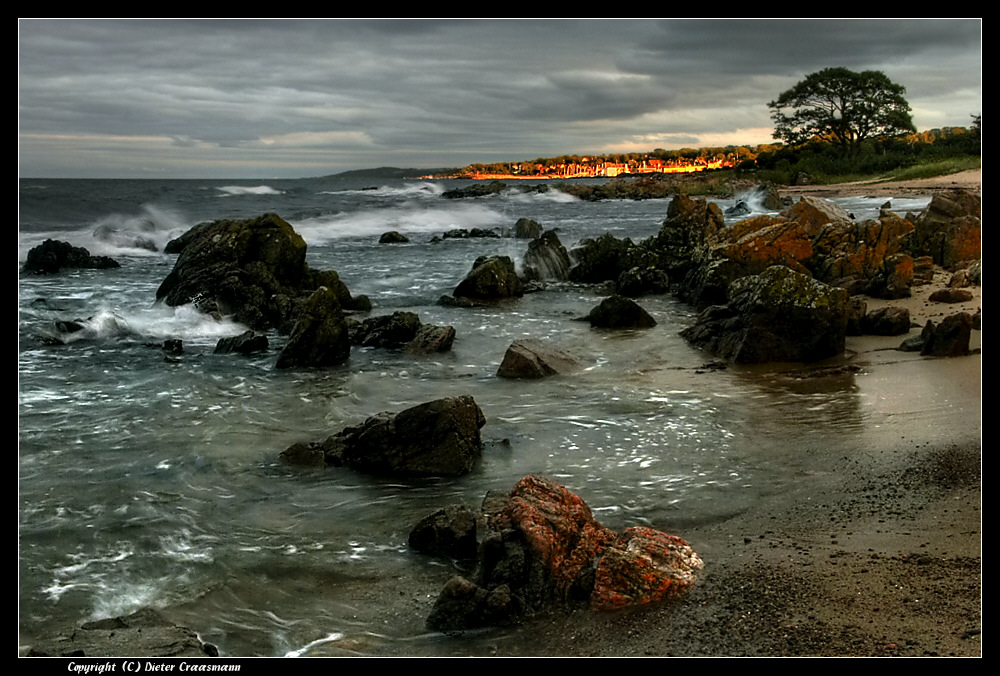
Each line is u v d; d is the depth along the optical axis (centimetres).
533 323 1938
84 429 1159
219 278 2027
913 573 683
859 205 4578
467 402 1045
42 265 2700
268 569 767
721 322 1641
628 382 1384
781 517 837
